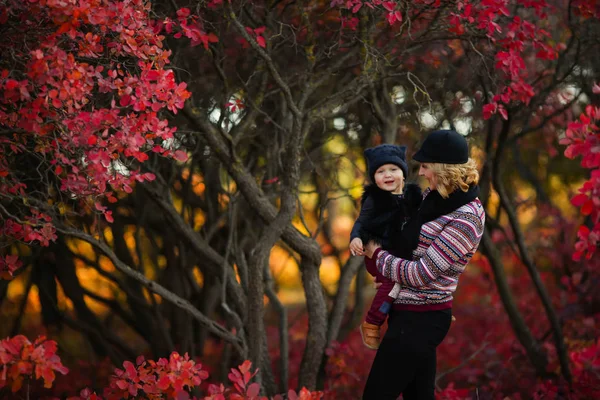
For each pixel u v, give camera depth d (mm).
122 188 4625
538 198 11305
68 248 8516
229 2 5074
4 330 9805
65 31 3904
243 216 8273
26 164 5758
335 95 5793
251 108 6125
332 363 6445
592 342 7727
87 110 4719
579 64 7312
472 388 7988
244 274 7016
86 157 4238
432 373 4152
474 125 7902
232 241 7121
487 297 11961
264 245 5734
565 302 9578
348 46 5914
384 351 4039
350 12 5660
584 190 4023
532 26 5445
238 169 5969
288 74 6895
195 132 5879
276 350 10023
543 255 11039
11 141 4512
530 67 7582
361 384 8547
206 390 8406
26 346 3701
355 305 9312
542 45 5582
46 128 4207
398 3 5078
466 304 11750
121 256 8828
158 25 4781
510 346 9031
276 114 6992
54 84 3891
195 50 6344
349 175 9359
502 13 5195
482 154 8633
